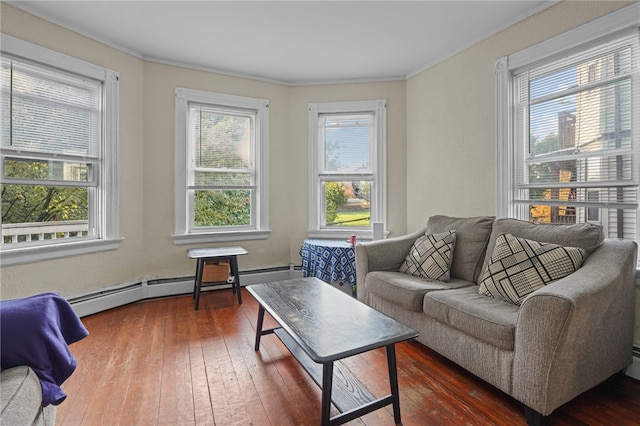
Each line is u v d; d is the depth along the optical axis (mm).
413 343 2438
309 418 1584
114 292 3111
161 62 3391
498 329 1630
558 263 1826
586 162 2273
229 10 2535
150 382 1888
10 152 2482
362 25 2752
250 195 3916
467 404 1696
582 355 1561
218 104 3658
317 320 1669
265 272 3936
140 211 3318
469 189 3061
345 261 3223
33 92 2600
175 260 3508
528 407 1518
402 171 3855
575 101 2318
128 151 3197
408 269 2664
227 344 2373
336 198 4035
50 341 1104
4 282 2424
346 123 3982
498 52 2781
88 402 1702
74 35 2783
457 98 3168
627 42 2055
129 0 2412
